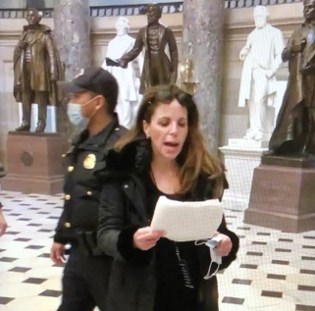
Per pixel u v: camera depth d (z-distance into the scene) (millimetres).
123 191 1837
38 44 9703
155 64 9039
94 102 2445
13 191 10047
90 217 2379
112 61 9180
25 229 6961
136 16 11672
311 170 7031
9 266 5273
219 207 1637
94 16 12047
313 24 6891
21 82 9953
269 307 4191
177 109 1796
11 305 4152
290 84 7098
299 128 7184
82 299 2535
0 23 12555
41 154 9828
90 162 2389
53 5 12148
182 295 1795
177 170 1891
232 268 5234
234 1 10445
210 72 9852
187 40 9914
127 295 1776
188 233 1641
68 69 11133
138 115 1879
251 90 8812
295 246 6160
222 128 10797
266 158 7352
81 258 2389
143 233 1646
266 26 8820
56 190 9875
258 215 7188
